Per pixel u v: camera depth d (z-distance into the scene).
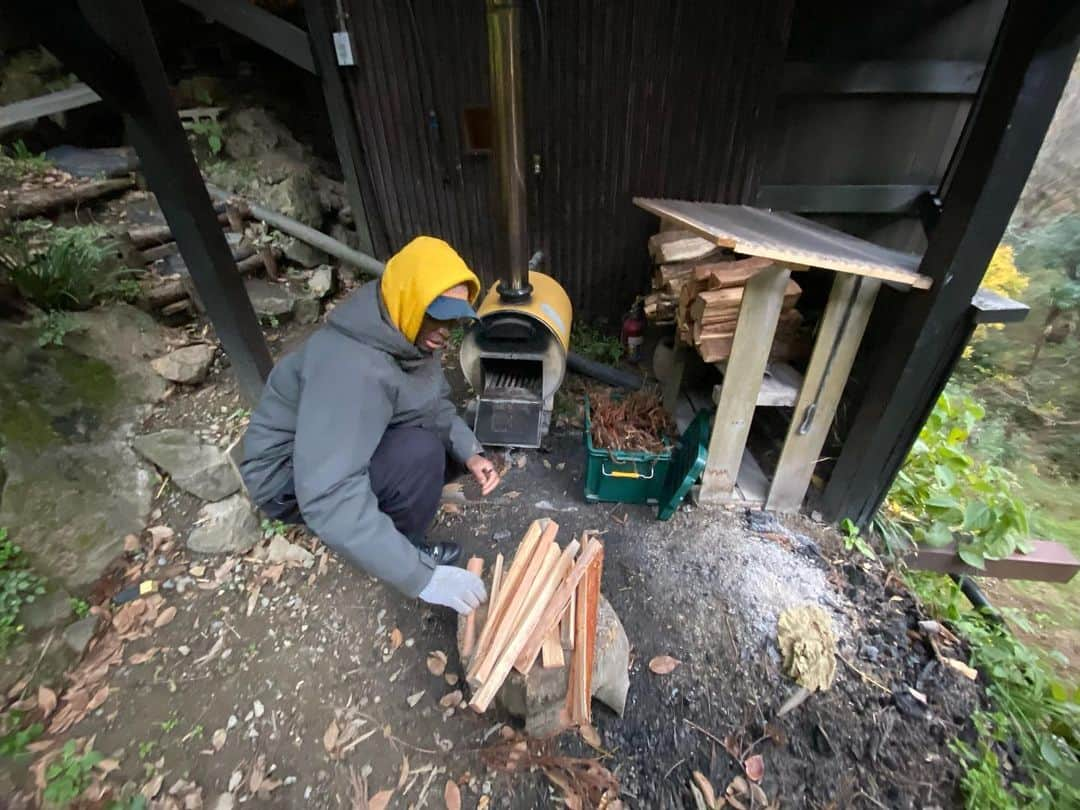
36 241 2.46
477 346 2.34
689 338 2.14
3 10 1.31
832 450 2.21
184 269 2.88
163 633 1.73
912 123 2.56
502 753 1.46
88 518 1.89
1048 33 1.17
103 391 2.27
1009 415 4.53
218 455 2.15
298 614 1.80
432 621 1.79
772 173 2.80
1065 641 2.67
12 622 1.58
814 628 1.72
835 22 2.38
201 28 3.67
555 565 1.48
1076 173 4.39
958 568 2.12
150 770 1.41
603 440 2.27
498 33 1.91
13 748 1.40
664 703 1.59
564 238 3.24
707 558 2.03
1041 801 1.41
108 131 3.45
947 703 1.62
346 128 3.04
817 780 1.44
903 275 1.53
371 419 1.27
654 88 2.68
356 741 1.49
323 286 3.39
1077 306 4.20
